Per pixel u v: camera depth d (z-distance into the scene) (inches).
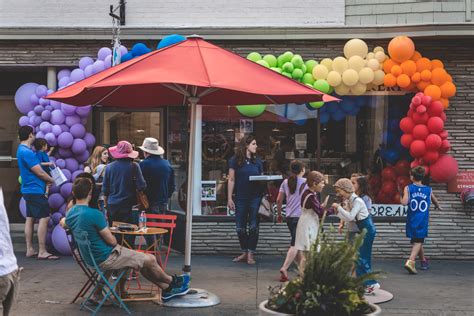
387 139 442.9
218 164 444.8
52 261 406.6
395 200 441.7
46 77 482.3
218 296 325.4
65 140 420.8
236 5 442.3
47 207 414.3
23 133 411.5
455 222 435.5
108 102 350.3
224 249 439.8
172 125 451.5
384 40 437.4
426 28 417.4
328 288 193.9
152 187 375.6
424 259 401.7
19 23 448.8
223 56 288.4
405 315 295.9
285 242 437.1
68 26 440.8
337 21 438.0
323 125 444.1
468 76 437.1
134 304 309.3
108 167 352.8
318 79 421.4
